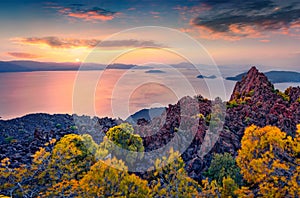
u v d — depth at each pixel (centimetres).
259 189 1093
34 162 1201
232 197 1050
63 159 1163
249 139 1201
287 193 1050
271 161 1125
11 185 1071
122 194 983
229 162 1209
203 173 1213
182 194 1023
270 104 1694
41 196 1045
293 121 1477
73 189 1027
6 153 1380
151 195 993
